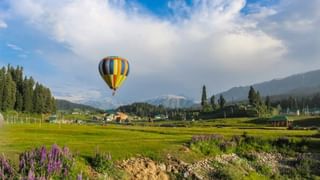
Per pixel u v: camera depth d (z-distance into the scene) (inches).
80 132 2677.2
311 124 7145.7
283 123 7268.7
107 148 1480.1
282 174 1833.2
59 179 940.6
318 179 1797.5
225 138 2089.1
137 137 2234.3
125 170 1338.6
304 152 2086.6
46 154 1002.7
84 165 1200.2
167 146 1669.5
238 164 1764.3
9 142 1571.1
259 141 2133.4
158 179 1409.9
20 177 847.7
